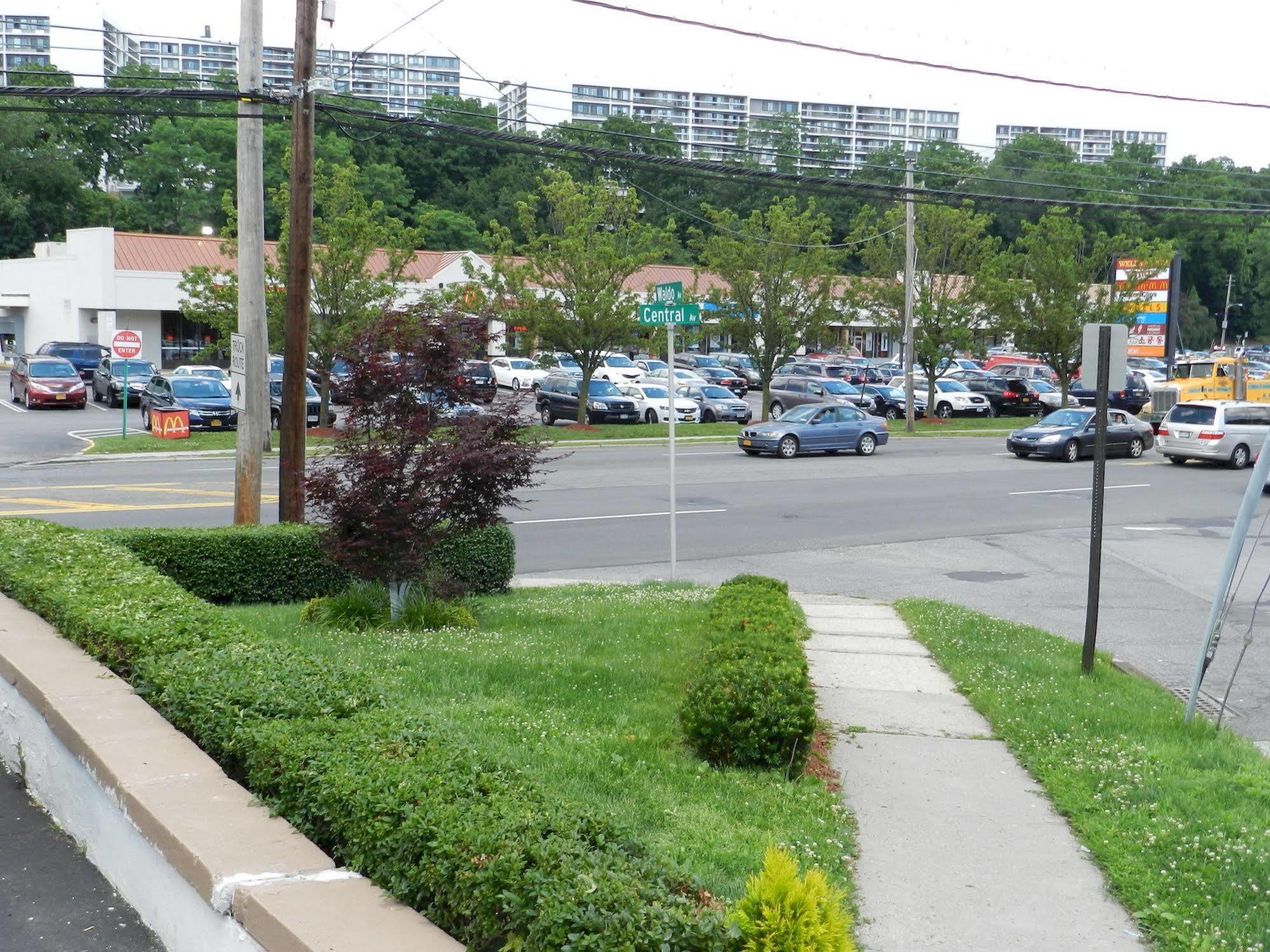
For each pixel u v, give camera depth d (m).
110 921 4.73
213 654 6.40
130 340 32.03
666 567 17.05
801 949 3.37
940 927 5.11
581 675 8.63
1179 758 7.55
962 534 20.81
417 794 4.13
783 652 7.88
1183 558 18.84
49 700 5.91
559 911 3.25
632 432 37.81
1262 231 106.06
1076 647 11.55
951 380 53.06
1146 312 50.25
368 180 79.19
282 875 3.97
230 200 32.91
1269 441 8.45
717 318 40.59
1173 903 5.31
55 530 10.82
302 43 13.51
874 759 7.52
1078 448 33.84
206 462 28.19
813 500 24.23
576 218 37.78
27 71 30.06
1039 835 6.25
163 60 149.62
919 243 46.28
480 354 10.90
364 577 10.68
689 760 6.96
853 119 187.75
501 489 10.73
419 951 3.39
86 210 78.38
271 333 33.03
